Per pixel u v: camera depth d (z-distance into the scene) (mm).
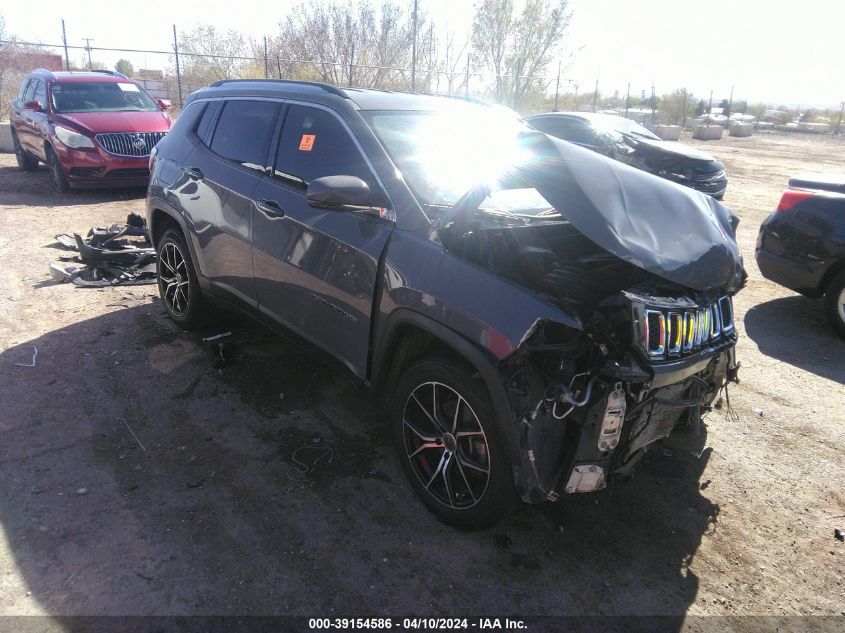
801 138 34531
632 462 2846
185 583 2518
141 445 3395
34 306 5156
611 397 2510
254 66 20453
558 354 2535
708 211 3268
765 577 2791
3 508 2840
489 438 2645
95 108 10188
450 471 2912
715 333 2943
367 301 3096
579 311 2539
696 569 2811
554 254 2955
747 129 33750
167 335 4758
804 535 3072
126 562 2594
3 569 2510
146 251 6223
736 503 3281
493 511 2730
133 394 3891
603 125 11508
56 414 3617
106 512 2871
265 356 4496
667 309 2621
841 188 5566
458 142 3586
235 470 3244
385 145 3309
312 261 3396
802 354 5242
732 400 4398
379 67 19750
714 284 2799
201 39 20656
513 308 2523
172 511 2912
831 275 5539
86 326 4836
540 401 2518
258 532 2826
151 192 4844
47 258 6430
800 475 3551
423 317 2797
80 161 9312
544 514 3094
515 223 3225
